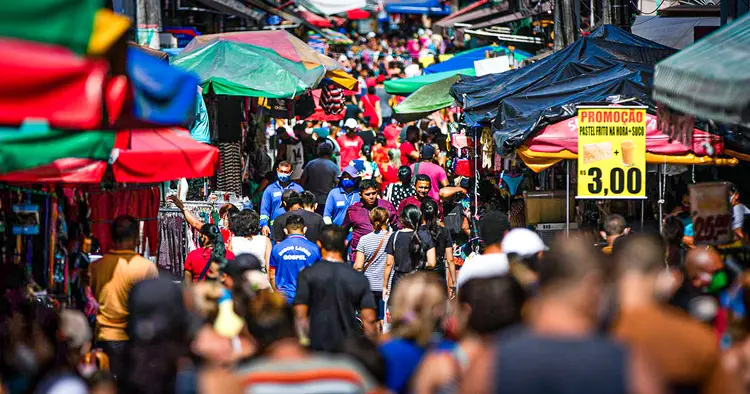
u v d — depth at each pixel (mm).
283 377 9609
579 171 21016
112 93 10234
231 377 9648
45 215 17281
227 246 24641
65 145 12195
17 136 11609
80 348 12414
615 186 20984
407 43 98562
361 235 25422
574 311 8039
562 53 29109
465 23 58531
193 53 32406
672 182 24406
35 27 8945
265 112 42344
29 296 15719
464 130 40938
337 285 16219
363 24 105750
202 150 17922
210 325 12586
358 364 10977
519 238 15898
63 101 8812
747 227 21312
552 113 21406
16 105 8680
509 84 29031
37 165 11836
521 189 28594
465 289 10938
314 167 32125
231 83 31156
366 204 25562
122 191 21000
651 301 9773
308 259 20141
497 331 10516
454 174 38594
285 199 24703
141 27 29438
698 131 21016
